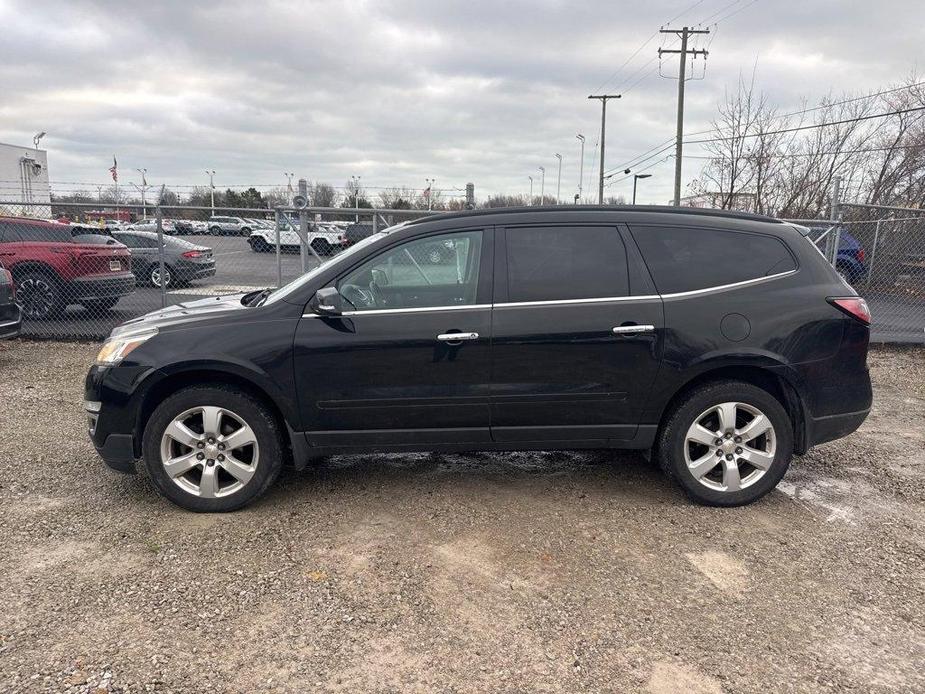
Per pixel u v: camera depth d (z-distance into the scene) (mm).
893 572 3285
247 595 3020
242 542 3514
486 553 3422
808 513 3951
